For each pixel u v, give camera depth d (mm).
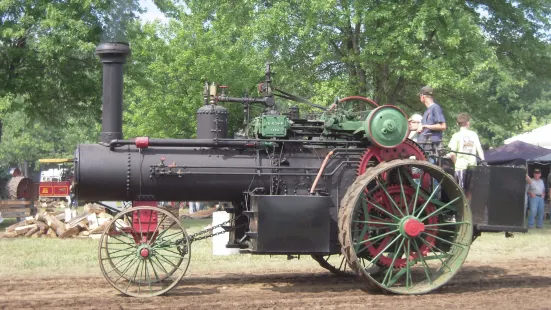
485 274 8992
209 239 12742
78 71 18906
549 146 25312
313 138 7820
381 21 18531
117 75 7695
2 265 9609
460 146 9578
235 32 22328
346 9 18141
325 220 7105
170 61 20375
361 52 19234
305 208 7062
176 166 7367
